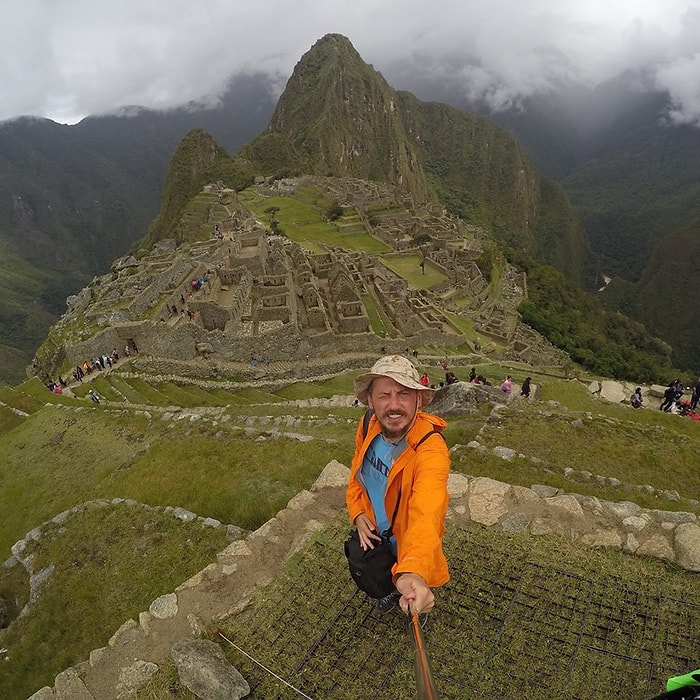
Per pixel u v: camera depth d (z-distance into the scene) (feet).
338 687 18.86
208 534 35.68
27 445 76.89
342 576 23.67
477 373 135.33
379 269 247.09
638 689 17.63
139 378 108.17
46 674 29.58
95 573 35.24
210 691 18.98
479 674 18.47
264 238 209.77
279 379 125.49
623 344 374.02
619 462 47.29
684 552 23.35
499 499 27.68
